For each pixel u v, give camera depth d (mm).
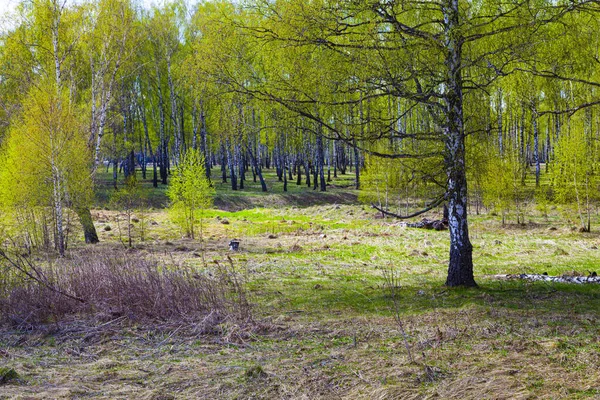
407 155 8391
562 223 22812
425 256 14961
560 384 3754
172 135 44750
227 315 6594
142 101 39906
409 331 5680
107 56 20062
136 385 4203
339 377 4211
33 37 18469
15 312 6711
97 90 20188
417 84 8320
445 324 5895
